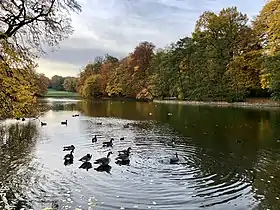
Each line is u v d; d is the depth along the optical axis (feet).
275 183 55.62
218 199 48.24
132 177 58.65
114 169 63.87
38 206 45.34
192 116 164.86
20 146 87.35
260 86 219.82
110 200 47.60
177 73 277.85
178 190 51.98
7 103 44.96
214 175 60.08
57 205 45.65
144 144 91.04
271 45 162.81
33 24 46.98
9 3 43.75
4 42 41.01
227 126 125.80
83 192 50.96
